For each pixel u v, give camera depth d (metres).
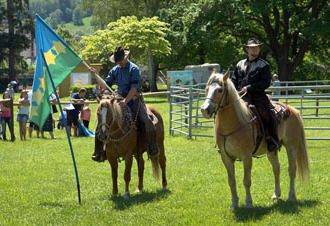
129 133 8.27
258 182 9.65
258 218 7.05
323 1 37.16
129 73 8.48
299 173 8.49
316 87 14.73
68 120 17.69
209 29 40.56
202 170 10.97
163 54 47.59
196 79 40.50
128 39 39.69
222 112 7.25
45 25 8.70
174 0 53.41
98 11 53.34
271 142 7.75
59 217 7.34
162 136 9.19
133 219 7.16
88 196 8.73
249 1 36.78
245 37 45.03
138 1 50.47
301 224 6.76
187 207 7.83
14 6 58.72
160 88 56.94
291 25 36.78
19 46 58.50
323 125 19.05
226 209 7.56
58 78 8.73
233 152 7.38
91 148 14.68
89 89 36.47
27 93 16.75
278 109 8.07
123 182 9.84
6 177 10.55
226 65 48.59
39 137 17.38
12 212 7.70
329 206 7.71
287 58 41.00
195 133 17.48
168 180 9.98
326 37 37.75
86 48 41.47
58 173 10.96
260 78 7.66
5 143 15.80
